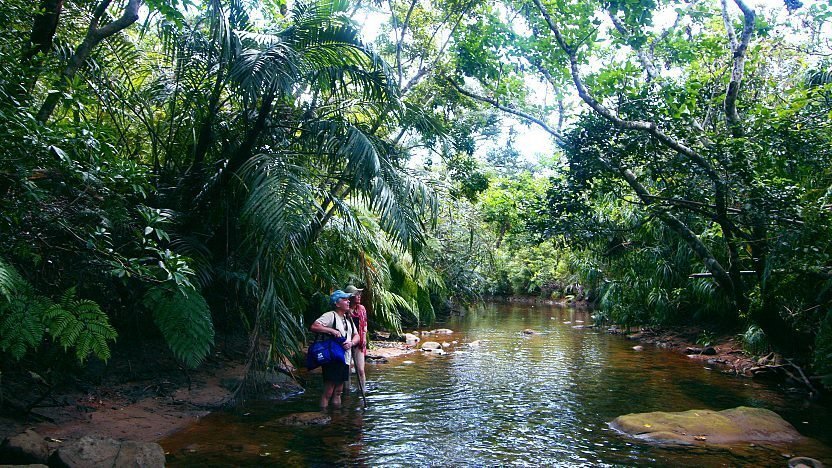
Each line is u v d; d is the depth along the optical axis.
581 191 10.08
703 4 11.48
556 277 34.19
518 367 10.57
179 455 5.13
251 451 5.31
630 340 15.20
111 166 4.94
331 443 5.64
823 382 7.73
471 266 22.48
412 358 11.55
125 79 8.34
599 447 5.67
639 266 15.64
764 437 6.04
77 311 4.92
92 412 5.90
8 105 4.50
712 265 10.05
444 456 5.33
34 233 5.22
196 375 7.71
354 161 7.27
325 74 7.38
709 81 10.70
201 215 7.76
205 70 7.88
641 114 9.31
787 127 8.49
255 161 7.01
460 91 12.53
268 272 7.06
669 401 7.82
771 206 8.41
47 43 5.88
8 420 5.23
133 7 6.62
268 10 9.85
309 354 7.07
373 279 12.27
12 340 4.67
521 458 5.32
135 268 5.17
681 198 9.46
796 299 9.30
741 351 11.66
